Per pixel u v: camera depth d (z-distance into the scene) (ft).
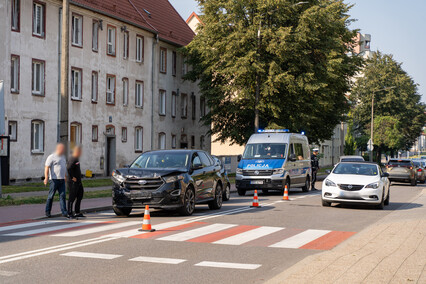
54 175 49.83
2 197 65.31
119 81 132.26
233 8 125.90
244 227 43.24
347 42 144.15
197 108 174.81
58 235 38.04
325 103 131.44
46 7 107.96
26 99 102.32
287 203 67.26
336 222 47.67
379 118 271.28
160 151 55.72
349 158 118.01
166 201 49.52
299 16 127.44
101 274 25.43
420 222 47.67
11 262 28.09
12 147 98.58
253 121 142.10
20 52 100.94
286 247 33.73
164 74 154.10
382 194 61.82
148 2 162.50
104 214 54.03
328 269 25.95
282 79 122.83
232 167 152.35
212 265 27.89
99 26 124.16
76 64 116.26
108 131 128.98
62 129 69.82
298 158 88.84
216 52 131.34
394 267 26.48
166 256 30.25
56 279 24.26
